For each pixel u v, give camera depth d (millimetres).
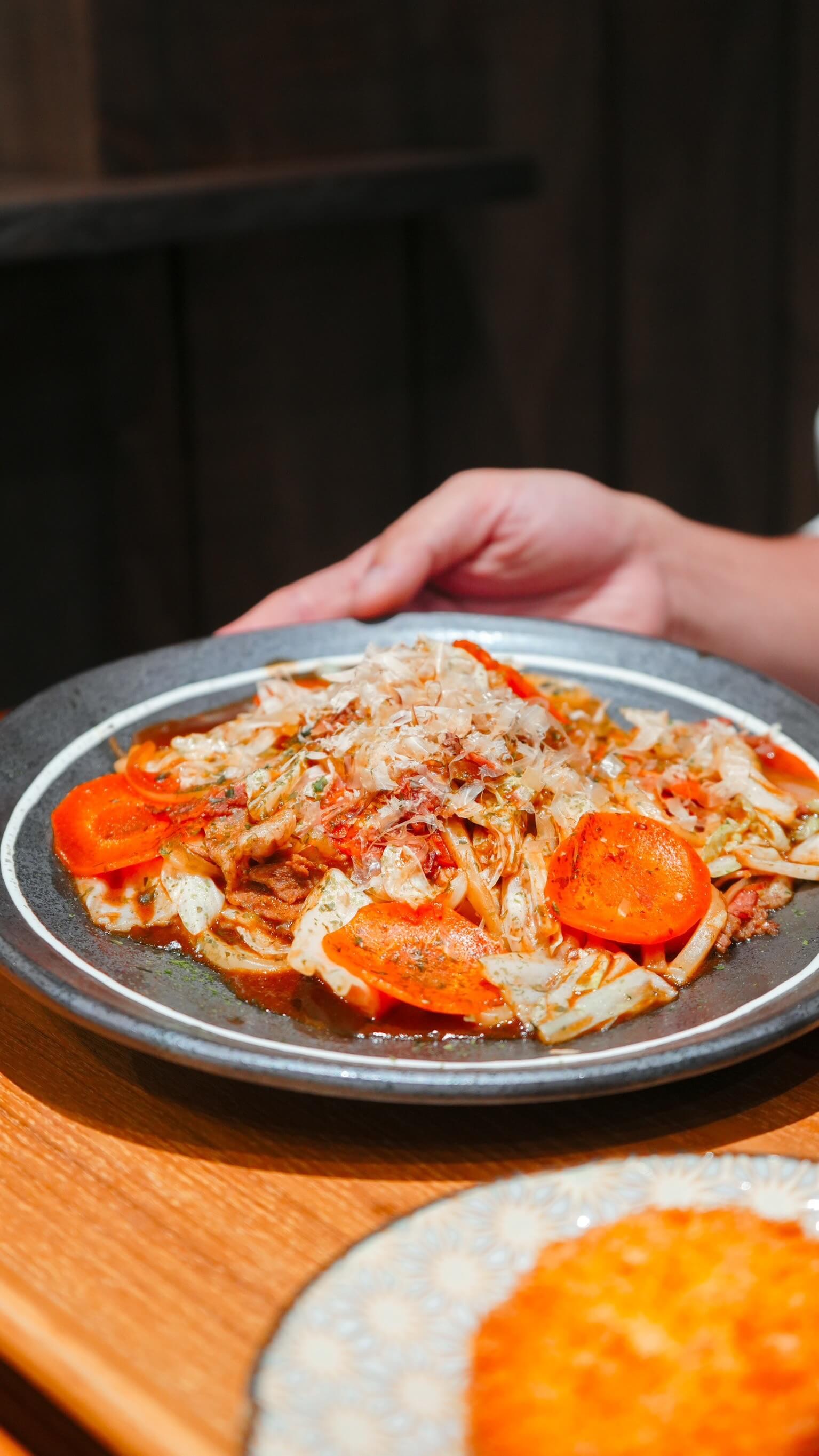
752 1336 540
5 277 1587
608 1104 637
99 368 1692
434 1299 541
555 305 1874
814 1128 629
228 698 825
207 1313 562
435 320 1906
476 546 937
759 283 1812
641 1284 548
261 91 1726
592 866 684
